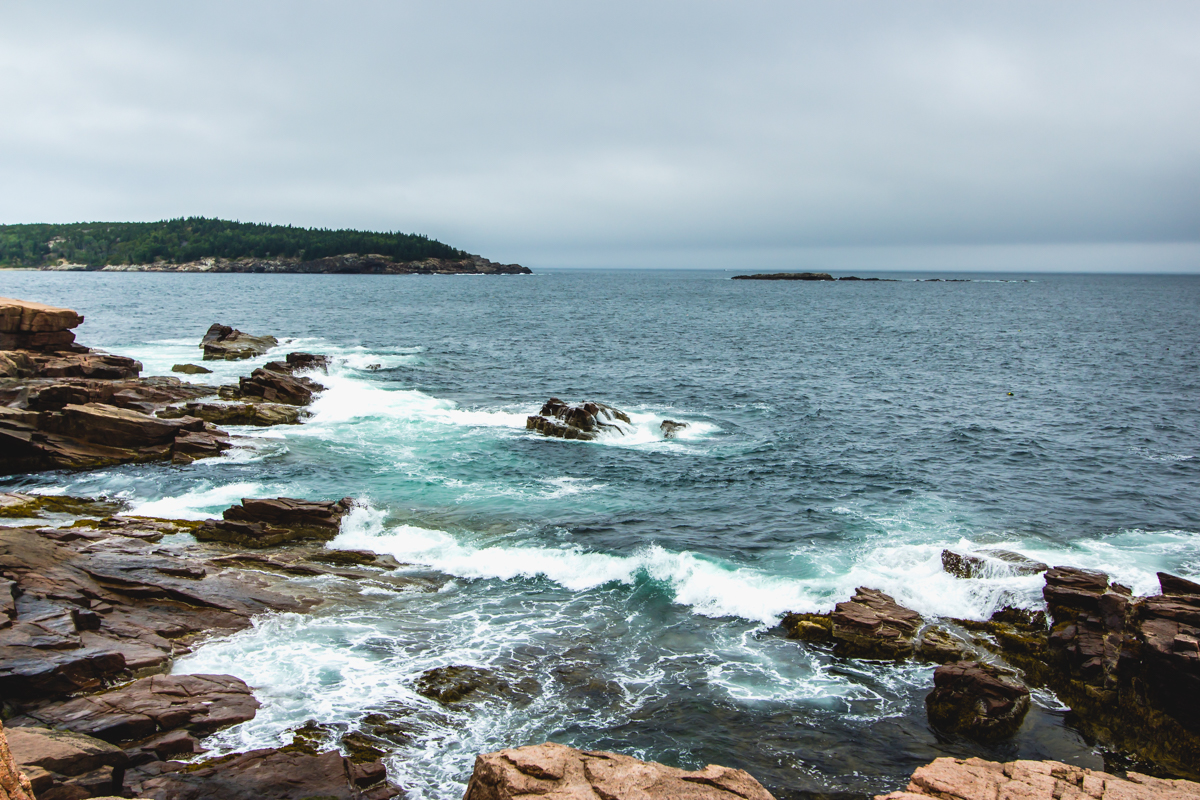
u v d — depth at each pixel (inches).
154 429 1166.3
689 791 351.3
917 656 636.7
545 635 660.7
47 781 379.2
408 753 490.9
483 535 888.9
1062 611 681.6
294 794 416.5
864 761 507.8
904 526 953.5
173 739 467.2
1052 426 1563.7
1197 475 1208.2
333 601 705.0
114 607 636.7
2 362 1423.5
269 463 1141.7
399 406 1568.7
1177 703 541.6
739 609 714.8
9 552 654.5
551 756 378.6
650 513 986.1
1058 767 417.7
